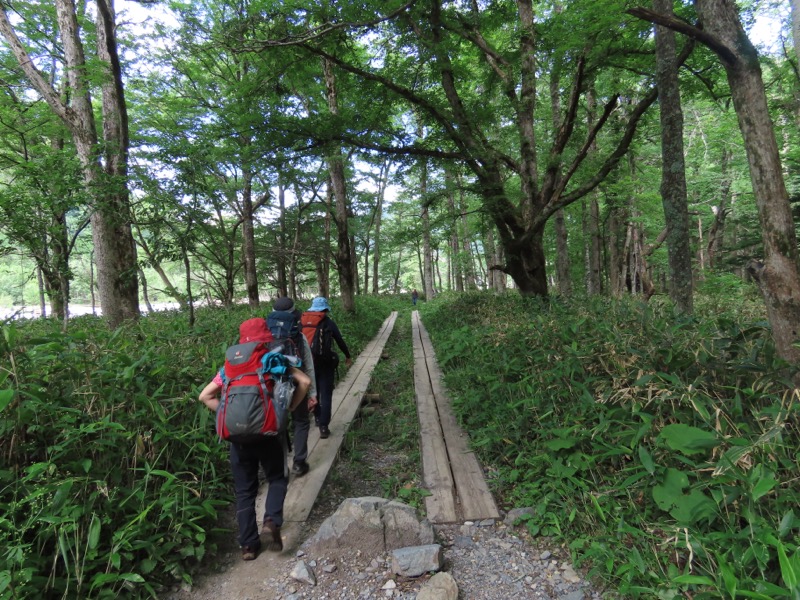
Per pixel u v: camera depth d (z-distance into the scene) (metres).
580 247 19.92
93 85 7.20
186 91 12.16
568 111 9.52
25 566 2.06
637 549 2.32
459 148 9.85
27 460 2.61
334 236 20.86
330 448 4.33
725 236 21.30
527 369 4.63
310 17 7.22
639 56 8.09
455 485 3.50
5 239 6.76
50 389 2.92
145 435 2.97
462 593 2.37
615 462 2.96
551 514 2.80
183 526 2.69
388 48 9.56
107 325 7.12
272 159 8.73
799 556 1.58
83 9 9.85
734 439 2.20
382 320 17.08
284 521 3.12
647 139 11.24
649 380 2.84
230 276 15.55
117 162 7.11
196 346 5.17
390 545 2.71
